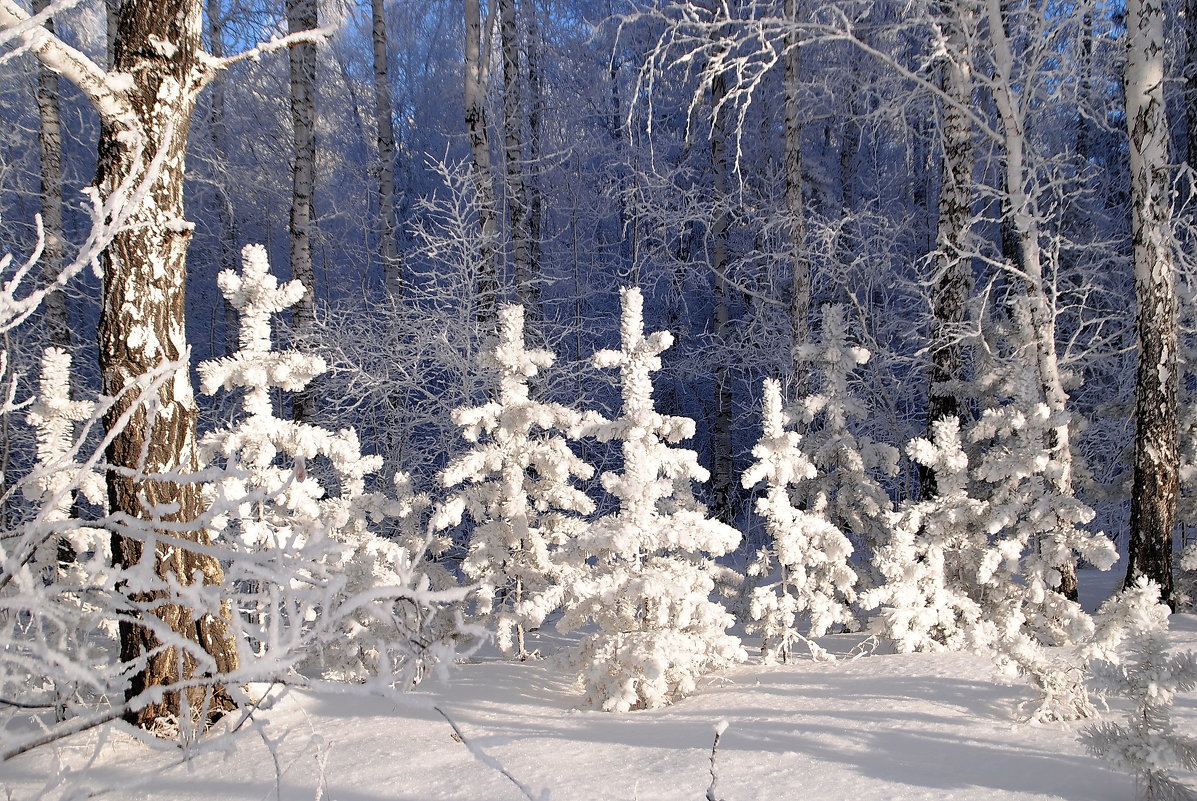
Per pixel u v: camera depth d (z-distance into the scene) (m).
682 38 8.95
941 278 8.37
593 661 4.65
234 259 17.83
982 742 3.46
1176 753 2.93
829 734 3.61
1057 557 6.04
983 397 7.82
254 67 18.64
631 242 17.78
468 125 12.38
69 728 2.25
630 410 5.55
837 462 7.40
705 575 5.37
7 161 13.62
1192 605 6.91
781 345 14.04
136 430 4.11
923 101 10.34
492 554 6.05
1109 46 9.27
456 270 13.54
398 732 3.82
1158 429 6.85
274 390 15.53
